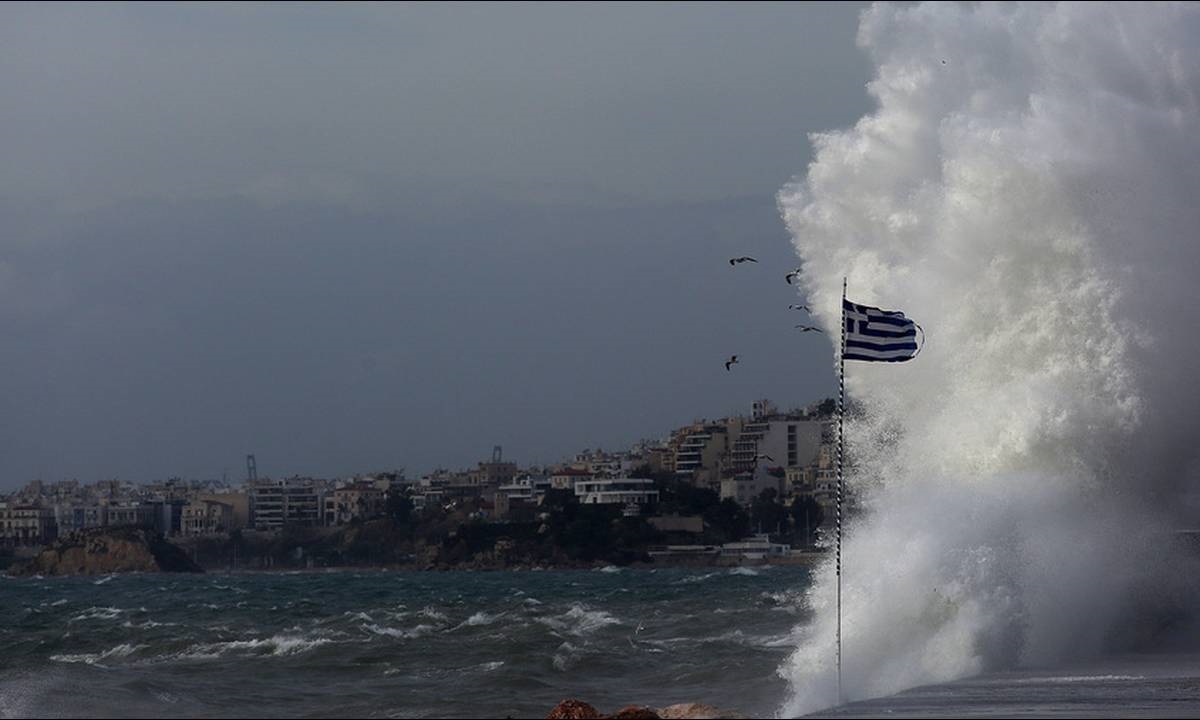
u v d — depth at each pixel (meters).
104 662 138.00
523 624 169.25
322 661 131.88
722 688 106.19
